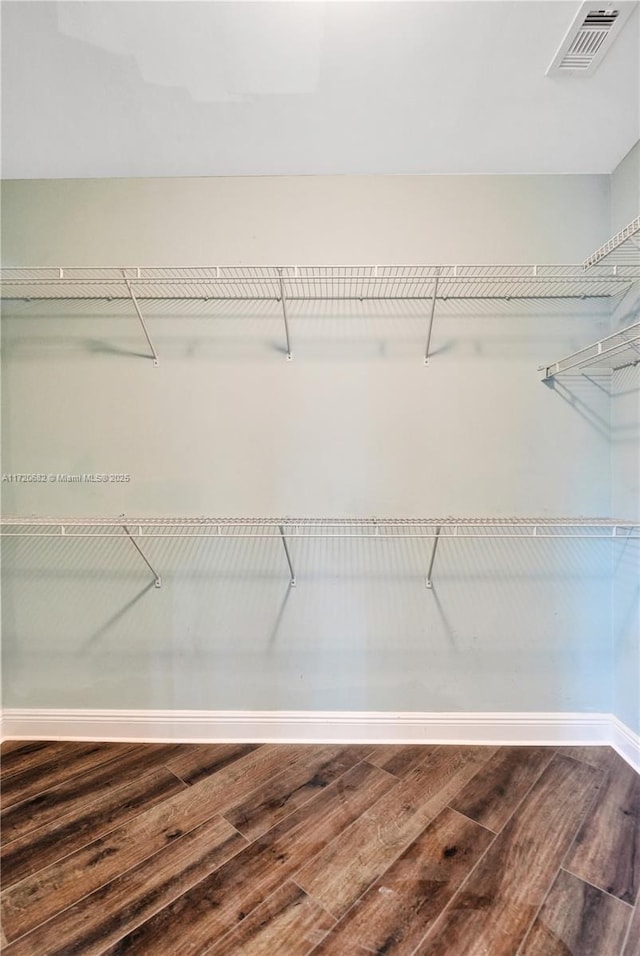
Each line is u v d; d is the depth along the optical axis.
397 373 1.76
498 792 1.48
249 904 1.08
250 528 1.77
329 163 1.69
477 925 1.04
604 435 1.77
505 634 1.77
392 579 1.76
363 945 0.99
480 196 1.75
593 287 1.75
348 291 1.74
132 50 1.24
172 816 1.37
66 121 1.48
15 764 1.62
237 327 1.76
